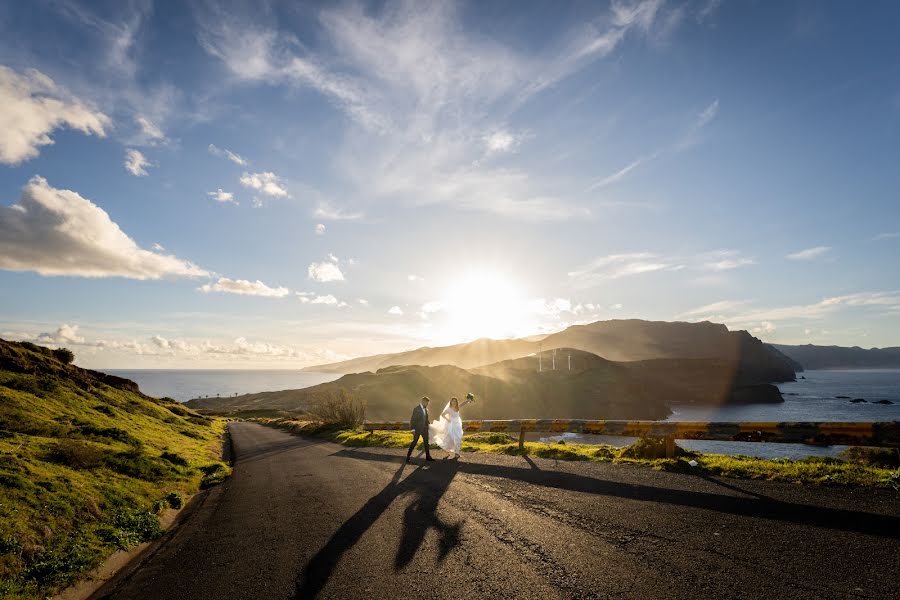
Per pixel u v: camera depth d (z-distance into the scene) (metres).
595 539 5.53
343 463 14.93
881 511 5.43
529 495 7.86
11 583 5.86
